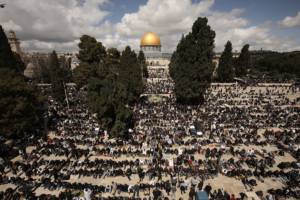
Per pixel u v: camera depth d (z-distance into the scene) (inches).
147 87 2608.3
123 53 1759.4
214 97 2022.6
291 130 1170.6
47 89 2465.6
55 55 1829.5
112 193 708.0
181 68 1807.3
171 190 725.3
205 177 789.2
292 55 4111.7
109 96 1053.2
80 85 2105.1
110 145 1023.0
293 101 1878.7
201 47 1749.5
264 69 4116.6
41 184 754.8
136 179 794.8
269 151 984.3
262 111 1558.8
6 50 1446.9
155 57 5073.8
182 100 1877.5
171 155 946.1
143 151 957.8
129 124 1304.1
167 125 1268.5
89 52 1972.2
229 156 945.5
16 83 1082.1
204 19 1786.4
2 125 997.2
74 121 1337.4
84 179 791.7
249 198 616.1
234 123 1291.8
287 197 674.8
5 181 764.0
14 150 995.9
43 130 1230.3
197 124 1176.8
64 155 960.9
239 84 2559.1
